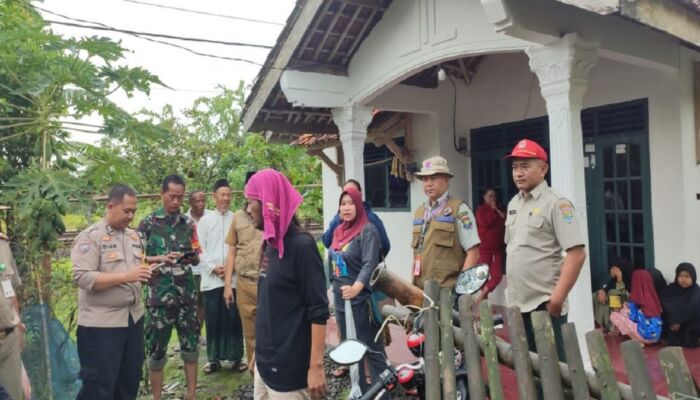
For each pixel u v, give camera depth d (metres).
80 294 3.63
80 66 3.59
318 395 2.61
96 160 4.12
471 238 3.74
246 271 4.64
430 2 5.00
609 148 5.71
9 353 3.13
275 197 2.59
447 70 6.95
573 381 2.03
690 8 3.66
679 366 1.78
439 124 7.13
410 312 2.67
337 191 9.19
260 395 2.95
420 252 3.91
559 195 3.05
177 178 4.63
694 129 5.02
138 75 3.91
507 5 3.58
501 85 6.80
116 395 3.80
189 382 4.48
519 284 3.11
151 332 4.34
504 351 2.29
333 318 6.76
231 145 14.96
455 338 2.39
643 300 4.84
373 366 3.54
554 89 4.04
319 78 5.82
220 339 5.29
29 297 3.82
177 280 4.42
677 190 5.11
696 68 5.01
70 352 3.80
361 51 5.80
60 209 3.61
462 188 7.33
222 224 5.30
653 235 5.32
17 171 3.88
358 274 4.05
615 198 5.68
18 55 3.53
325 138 8.09
